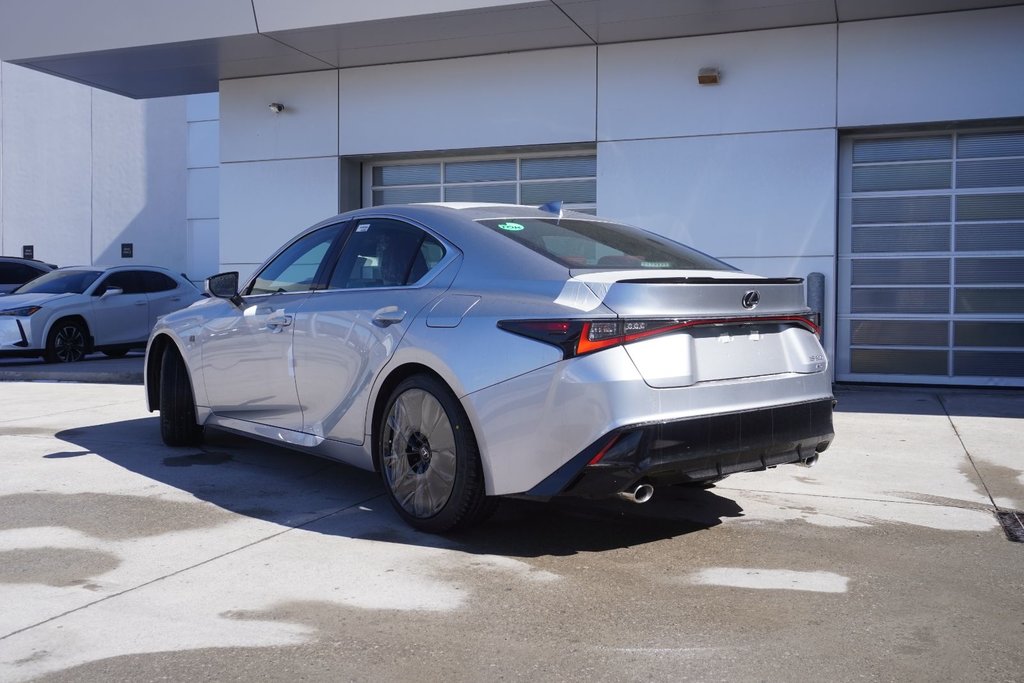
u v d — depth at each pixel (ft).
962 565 13.80
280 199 40.88
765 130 33.65
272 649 10.66
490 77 37.32
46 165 74.18
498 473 13.55
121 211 72.18
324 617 11.60
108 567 13.38
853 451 21.97
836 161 33.04
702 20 32.65
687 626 11.42
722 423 13.46
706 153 34.42
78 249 73.51
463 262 15.16
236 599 12.17
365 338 15.79
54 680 9.82
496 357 13.57
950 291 33.01
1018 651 10.75
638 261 15.10
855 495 17.92
